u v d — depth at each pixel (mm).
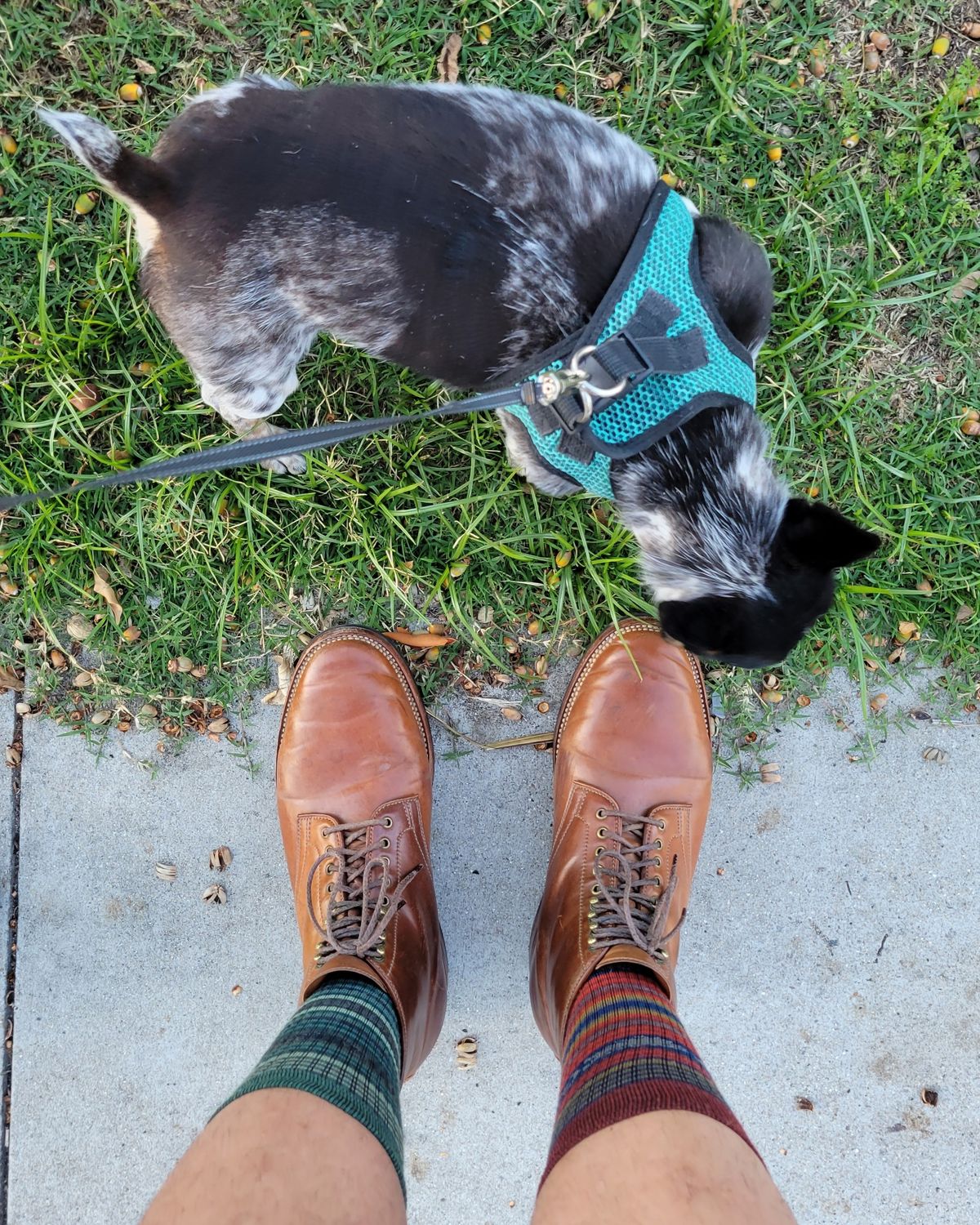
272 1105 494
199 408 701
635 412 553
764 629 582
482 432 708
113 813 720
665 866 682
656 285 540
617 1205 467
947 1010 722
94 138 527
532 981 683
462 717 733
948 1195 707
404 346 581
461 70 711
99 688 716
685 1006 716
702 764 707
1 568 710
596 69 715
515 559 713
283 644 728
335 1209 466
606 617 731
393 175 532
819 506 577
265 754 725
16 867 716
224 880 718
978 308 727
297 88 576
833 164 717
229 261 559
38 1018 708
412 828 688
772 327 711
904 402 732
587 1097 521
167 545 713
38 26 694
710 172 718
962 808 734
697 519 597
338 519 709
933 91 725
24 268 697
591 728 704
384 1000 597
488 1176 692
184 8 700
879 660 729
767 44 716
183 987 712
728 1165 480
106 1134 702
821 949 725
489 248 539
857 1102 713
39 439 704
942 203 722
